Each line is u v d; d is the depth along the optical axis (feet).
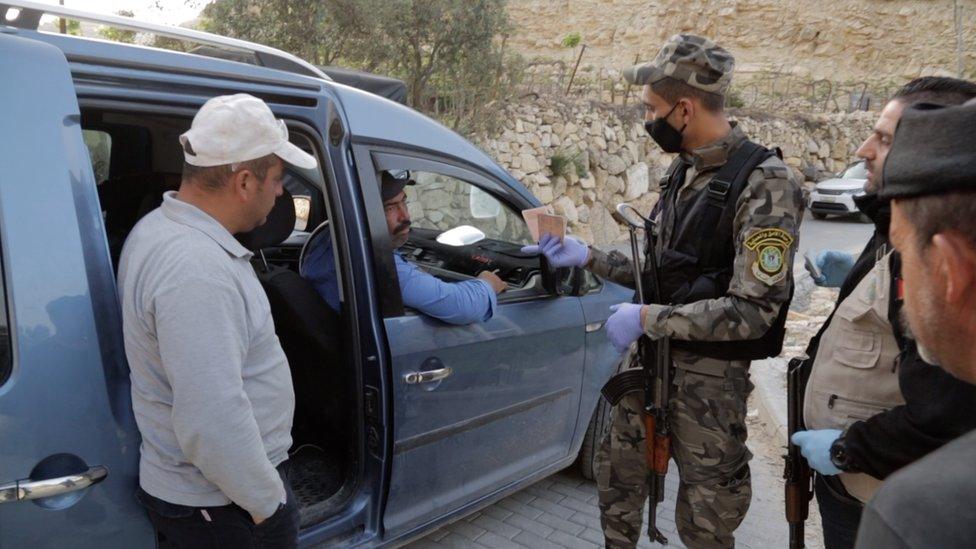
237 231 5.40
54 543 5.04
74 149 5.18
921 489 2.15
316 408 8.58
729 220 6.97
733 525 7.71
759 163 6.87
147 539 5.52
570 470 12.35
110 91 5.49
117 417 5.21
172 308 4.72
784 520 11.52
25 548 4.92
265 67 6.75
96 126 7.30
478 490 9.16
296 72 7.49
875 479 5.62
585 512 11.25
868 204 5.91
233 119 5.00
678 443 7.68
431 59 29.76
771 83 100.32
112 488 5.24
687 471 7.68
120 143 7.55
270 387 5.45
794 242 6.66
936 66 111.14
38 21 5.87
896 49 113.09
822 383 6.12
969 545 2.01
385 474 7.77
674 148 7.26
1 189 4.81
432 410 8.04
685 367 7.45
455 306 7.95
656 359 7.52
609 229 40.42
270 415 5.48
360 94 7.81
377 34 27.35
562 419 10.27
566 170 36.58
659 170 44.73
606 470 8.48
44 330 4.91
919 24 112.57
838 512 6.20
